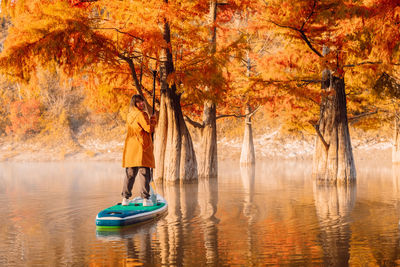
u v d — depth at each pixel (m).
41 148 47.09
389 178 18.72
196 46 18.19
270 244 6.43
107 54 15.09
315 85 20.14
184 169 18.06
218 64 16.67
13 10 14.48
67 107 51.56
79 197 12.88
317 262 5.45
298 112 24.12
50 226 8.14
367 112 25.41
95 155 44.28
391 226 7.71
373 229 7.45
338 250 6.02
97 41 14.73
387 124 30.95
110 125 49.88
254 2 19.34
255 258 5.66
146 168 9.08
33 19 13.92
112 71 18.62
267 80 17.05
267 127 46.03
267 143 43.69
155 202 9.50
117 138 48.22
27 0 14.19
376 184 16.09
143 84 20.77
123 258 5.77
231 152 42.94
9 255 6.04
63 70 14.87
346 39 14.91
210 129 21.00
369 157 38.72
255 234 7.16
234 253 5.93
